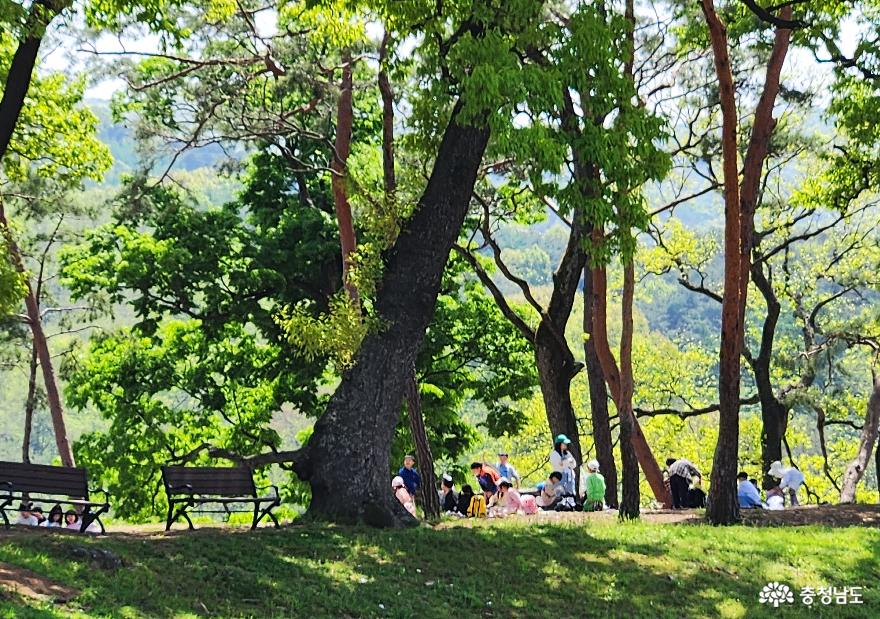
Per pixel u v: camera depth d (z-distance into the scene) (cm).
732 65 3425
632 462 2323
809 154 3897
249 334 3903
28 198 3412
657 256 4394
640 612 1534
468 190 1927
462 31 1923
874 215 4372
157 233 3606
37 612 1097
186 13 2502
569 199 1959
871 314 4131
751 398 4134
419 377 3772
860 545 2019
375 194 2108
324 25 2355
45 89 3141
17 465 1642
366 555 1603
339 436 1845
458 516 2395
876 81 2944
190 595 1311
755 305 4875
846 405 4641
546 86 1806
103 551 1362
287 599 1355
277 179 3759
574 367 3378
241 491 1817
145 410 3778
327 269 3638
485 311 3878
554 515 2419
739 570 1792
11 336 3625
